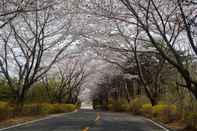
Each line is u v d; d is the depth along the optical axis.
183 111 23.97
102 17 22.88
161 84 42.03
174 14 20.61
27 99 46.75
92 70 57.28
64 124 22.78
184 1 17.86
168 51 23.70
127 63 39.09
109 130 18.48
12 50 31.53
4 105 27.28
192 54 25.11
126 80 55.97
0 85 42.19
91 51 37.34
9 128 19.48
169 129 19.84
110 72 51.53
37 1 20.12
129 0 19.95
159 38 28.36
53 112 44.53
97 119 29.20
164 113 27.42
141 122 26.08
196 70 25.66
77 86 67.88
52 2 21.23
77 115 38.19
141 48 33.00
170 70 39.22
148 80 39.47
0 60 31.11
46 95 52.31
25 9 19.14
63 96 58.28
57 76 54.56
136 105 43.00
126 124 23.55
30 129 18.75
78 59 48.84
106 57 38.03
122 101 59.88
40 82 52.22
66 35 32.09
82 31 30.98
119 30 27.75
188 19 18.22
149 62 39.66
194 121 18.86
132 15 20.84
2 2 18.78
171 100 33.72
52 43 32.41
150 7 20.28
